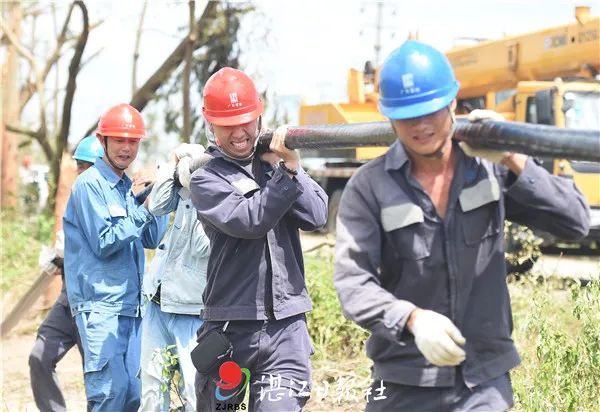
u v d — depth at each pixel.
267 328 5.27
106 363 6.58
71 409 8.13
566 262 16.95
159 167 6.29
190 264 6.15
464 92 20.77
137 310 6.76
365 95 22.34
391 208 4.02
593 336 6.44
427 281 4.05
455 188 4.02
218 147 5.41
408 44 3.92
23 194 22.38
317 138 4.75
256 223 4.99
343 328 9.23
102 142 6.77
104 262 6.68
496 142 3.81
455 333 3.69
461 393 4.11
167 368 6.23
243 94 5.23
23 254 15.58
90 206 6.61
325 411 7.54
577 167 15.11
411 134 3.88
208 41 18.44
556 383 6.28
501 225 4.07
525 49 18.72
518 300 9.33
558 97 15.38
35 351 7.28
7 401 8.52
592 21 17.19
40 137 20.97
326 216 5.41
